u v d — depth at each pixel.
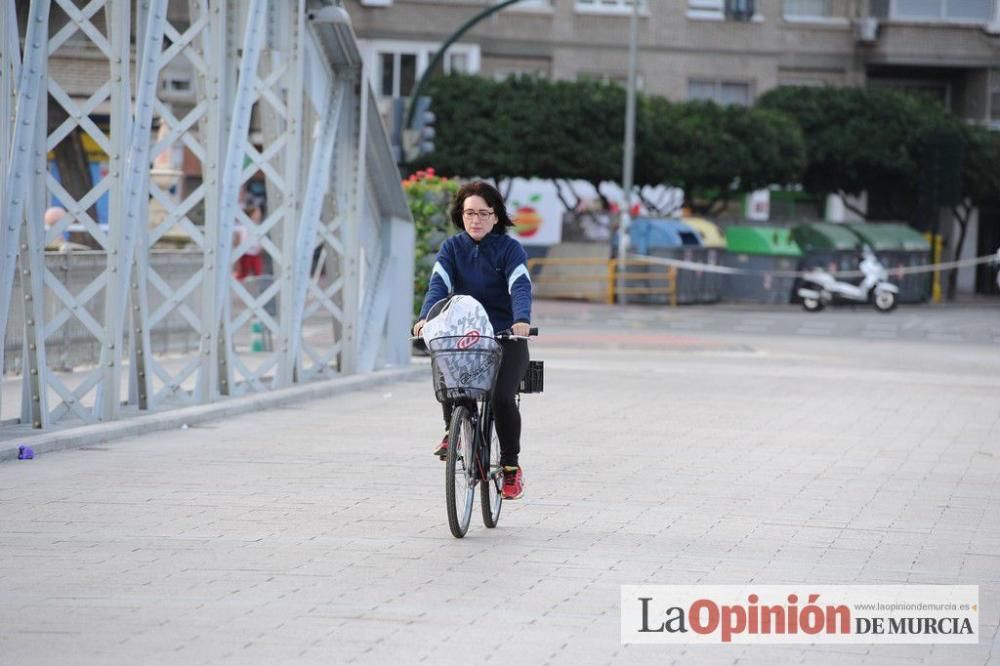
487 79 91.81
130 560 15.44
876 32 109.75
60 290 25.05
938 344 60.91
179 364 39.34
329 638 12.43
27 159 23.83
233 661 11.70
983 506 20.09
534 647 12.28
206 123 29.02
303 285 33.16
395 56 102.19
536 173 91.94
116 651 11.96
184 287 28.50
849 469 23.44
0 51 23.53
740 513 19.05
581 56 106.25
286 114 31.00
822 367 47.03
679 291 84.94
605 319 72.56
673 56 107.88
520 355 17.39
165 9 26.48
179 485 20.36
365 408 30.95
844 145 100.38
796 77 110.00
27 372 24.83
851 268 87.12
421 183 43.75
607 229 93.94
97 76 42.62
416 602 13.76
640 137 91.69
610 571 15.28
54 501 18.91
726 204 99.06
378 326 37.75
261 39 29.78
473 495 17.27
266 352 44.03
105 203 75.81
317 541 16.58
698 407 32.78
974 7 110.94
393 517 18.22
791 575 15.32
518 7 104.69
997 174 102.12
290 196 31.31
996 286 113.44
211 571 14.97
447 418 17.33
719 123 94.50
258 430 26.81
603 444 25.95
